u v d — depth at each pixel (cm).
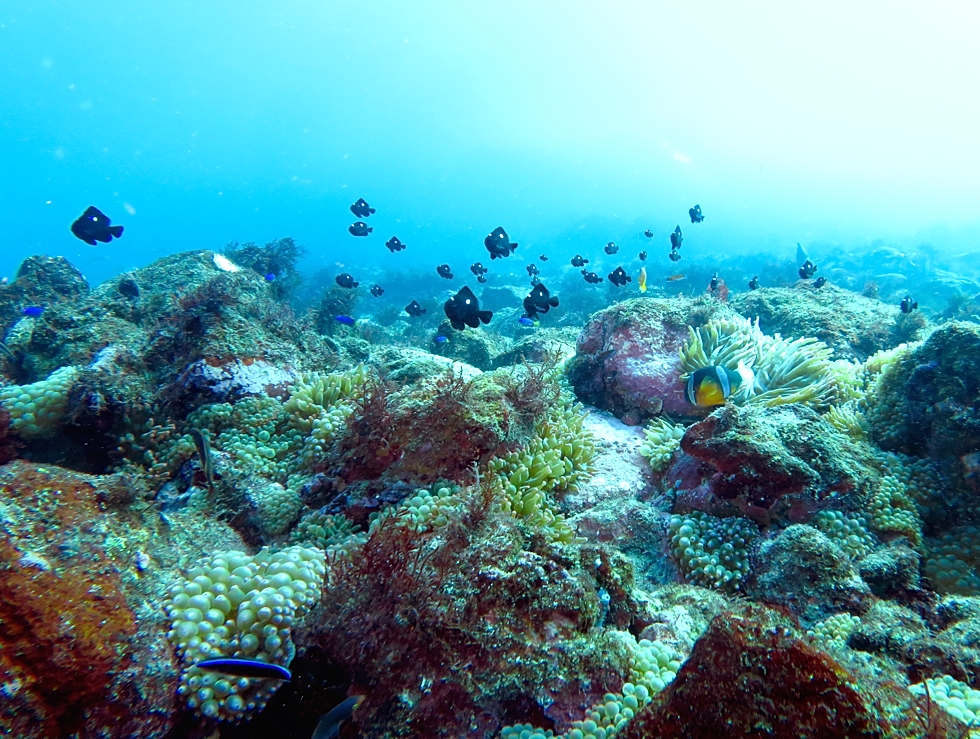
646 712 180
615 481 493
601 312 720
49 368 759
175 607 275
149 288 1135
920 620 304
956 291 2317
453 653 241
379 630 248
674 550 404
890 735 144
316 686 270
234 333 640
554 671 251
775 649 158
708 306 720
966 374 439
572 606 267
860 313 1062
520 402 490
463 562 260
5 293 1097
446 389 454
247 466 493
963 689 240
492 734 240
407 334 1762
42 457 498
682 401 610
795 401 550
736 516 418
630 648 275
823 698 149
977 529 389
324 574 288
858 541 376
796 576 339
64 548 249
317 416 555
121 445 502
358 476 454
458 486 412
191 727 259
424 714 234
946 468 424
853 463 420
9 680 202
